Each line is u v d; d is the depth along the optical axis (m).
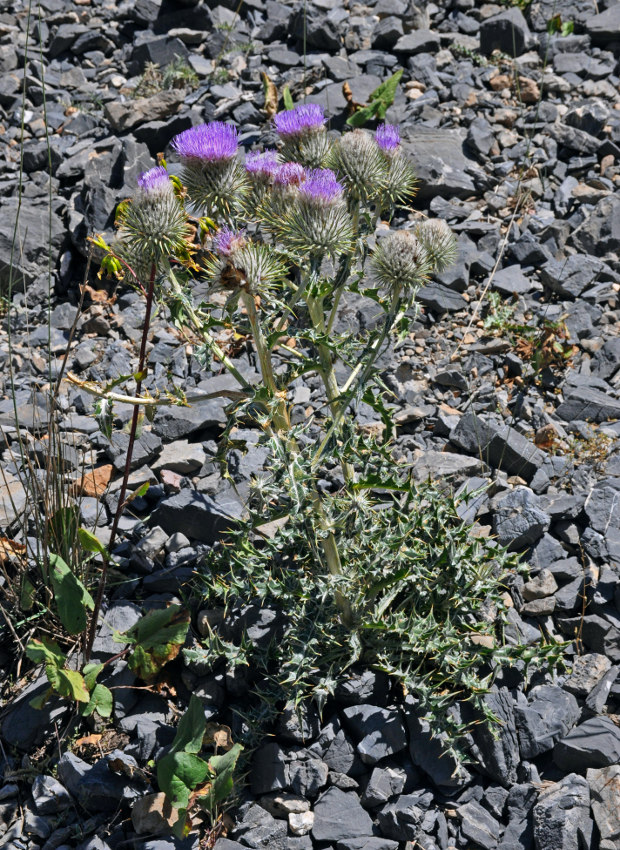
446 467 1.49
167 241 1.24
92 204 1.76
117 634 1.31
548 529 1.45
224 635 1.35
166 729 1.30
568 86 2.06
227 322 1.23
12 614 1.38
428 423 1.57
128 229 1.25
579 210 1.82
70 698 1.31
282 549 1.36
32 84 2.08
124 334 1.68
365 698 1.30
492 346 1.64
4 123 2.00
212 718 1.32
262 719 1.29
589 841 1.23
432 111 2.00
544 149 1.91
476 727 1.29
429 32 2.20
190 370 1.63
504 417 1.58
